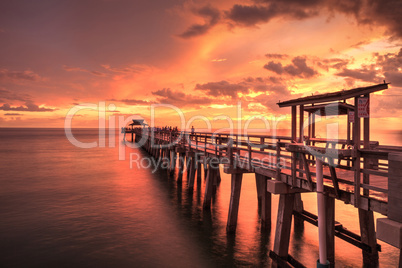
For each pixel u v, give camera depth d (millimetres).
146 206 15898
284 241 8047
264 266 9148
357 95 5984
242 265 9227
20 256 9828
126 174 26281
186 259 9617
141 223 13125
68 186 21062
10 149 56156
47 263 9359
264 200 12125
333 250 8562
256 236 11531
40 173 26797
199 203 16578
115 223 13102
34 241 11047
